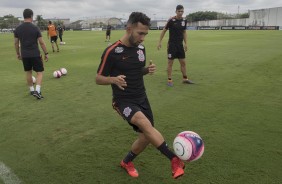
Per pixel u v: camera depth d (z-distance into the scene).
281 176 3.51
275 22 69.56
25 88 8.31
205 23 92.69
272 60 12.73
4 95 7.56
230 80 8.84
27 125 5.37
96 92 7.69
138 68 3.29
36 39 7.23
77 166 3.85
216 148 4.25
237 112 5.88
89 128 5.16
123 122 5.42
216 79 9.04
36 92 7.02
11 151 4.33
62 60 14.36
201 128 5.03
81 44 25.31
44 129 5.16
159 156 4.06
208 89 7.79
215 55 14.98
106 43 26.28
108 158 4.05
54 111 6.16
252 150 4.19
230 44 21.69
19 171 3.75
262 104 6.41
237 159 3.93
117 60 3.21
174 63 12.37
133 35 3.11
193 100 6.76
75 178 3.56
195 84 8.40
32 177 3.60
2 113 6.09
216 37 31.75
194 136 3.03
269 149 4.22
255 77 9.24
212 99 6.83
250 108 6.13
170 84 8.19
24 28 7.10
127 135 4.82
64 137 4.80
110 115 5.84
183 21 7.89
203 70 10.61
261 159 3.93
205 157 3.98
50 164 3.92
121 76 3.11
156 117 5.61
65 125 5.34
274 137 4.64
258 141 4.49
